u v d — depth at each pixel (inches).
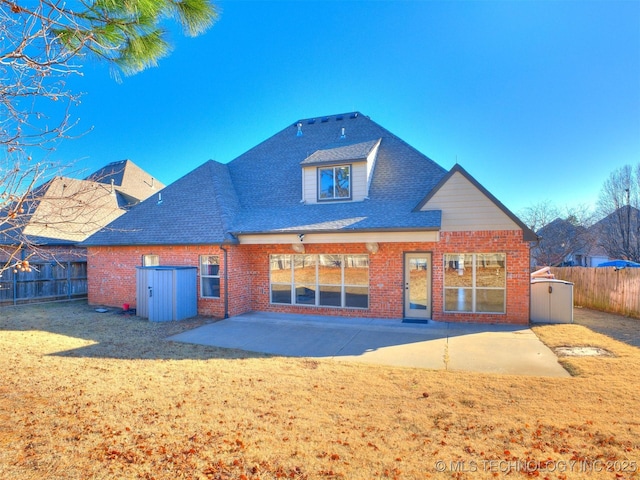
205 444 157.8
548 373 262.4
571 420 180.1
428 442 159.3
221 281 494.3
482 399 210.8
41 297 640.4
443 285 453.7
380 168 554.3
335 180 534.3
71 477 133.2
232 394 220.1
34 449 153.3
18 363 284.8
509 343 350.9
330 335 390.0
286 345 350.0
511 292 433.7
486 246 438.0
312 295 509.0
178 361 294.0
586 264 1417.3
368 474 134.8
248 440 161.3
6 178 154.3
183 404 203.6
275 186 606.9
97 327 433.1
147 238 542.9
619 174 1205.1
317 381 245.4
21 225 166.7
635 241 1130.7
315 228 455.5
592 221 1300.4
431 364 288.7
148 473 135.9
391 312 471.2
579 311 569.0
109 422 179.8
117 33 146.8
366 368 277.0
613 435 163.3
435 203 453.1
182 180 642.2
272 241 478.9
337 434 167.2
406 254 469.7
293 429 172.2
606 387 228.2
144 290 495.8
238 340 370.0
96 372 263.3
